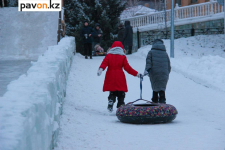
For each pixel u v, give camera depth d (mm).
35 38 22328
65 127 6641
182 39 28703
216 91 12172
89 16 31625
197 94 11805
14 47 21219
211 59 16031
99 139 5941
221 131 6586
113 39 31281
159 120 7598
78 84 13469
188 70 16125
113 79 9031
